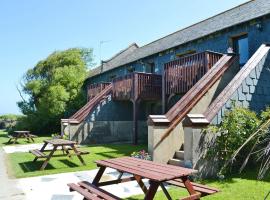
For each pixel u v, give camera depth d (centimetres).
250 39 1073
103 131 1619
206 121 662
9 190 604
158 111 1617
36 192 588
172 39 1722
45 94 2356
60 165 888
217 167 671
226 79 936
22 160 998
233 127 680
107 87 1728
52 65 2512
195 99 842
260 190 549
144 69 1744
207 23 1523
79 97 2373
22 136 1877
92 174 760
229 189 561
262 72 838
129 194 562
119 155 1061
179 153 761
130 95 1462
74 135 1528
